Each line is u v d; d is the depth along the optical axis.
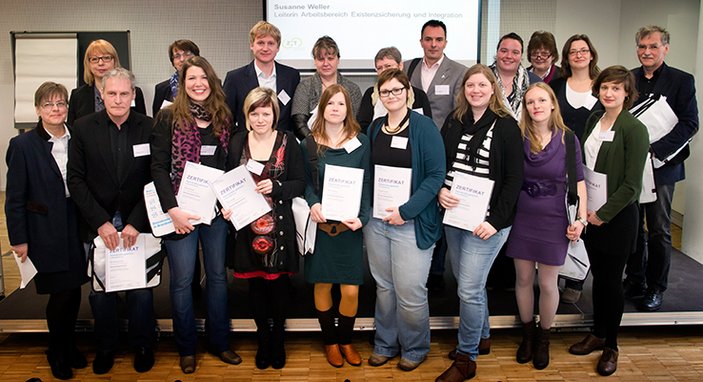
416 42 6.13
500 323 3.35
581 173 2.84
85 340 3.42
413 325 2.97
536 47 3.96
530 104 2.75
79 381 2.98
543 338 3.11
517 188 2.69
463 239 2.83
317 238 2.92
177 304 2.96
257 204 2.81
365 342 3.41
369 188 2.86
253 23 6.57
